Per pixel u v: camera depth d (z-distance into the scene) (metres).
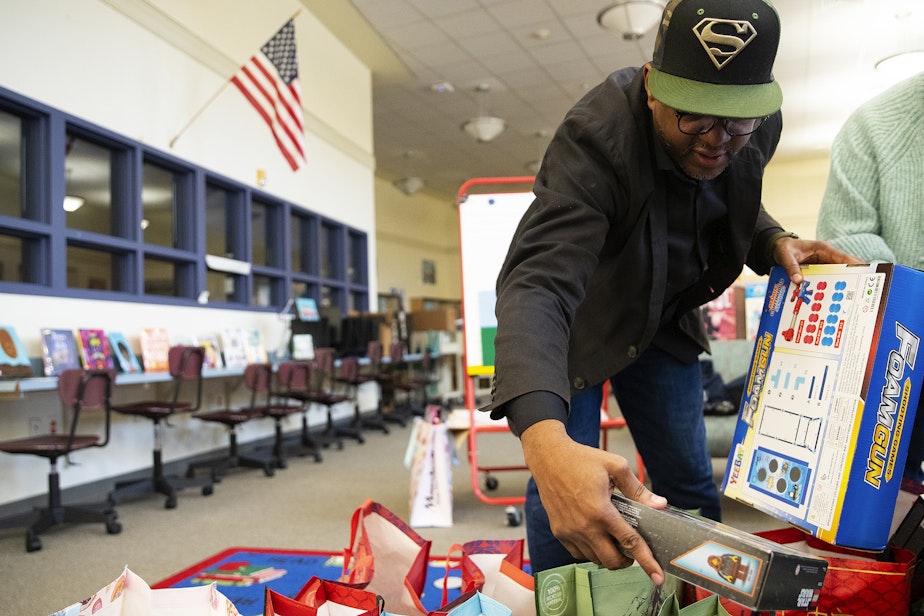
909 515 1.00
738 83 0.85
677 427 1.40
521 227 1.07
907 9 6.33
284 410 4.91
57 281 3.80
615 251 1.18
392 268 12.48
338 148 7.45
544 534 1.28
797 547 1.03
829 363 0.94
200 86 5.08
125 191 4.43
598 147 1.03
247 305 5.74
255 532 3.03
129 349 4.20
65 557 2.72
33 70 3.66
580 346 1.25
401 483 4.19
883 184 1.25
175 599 0.90
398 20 6.77
